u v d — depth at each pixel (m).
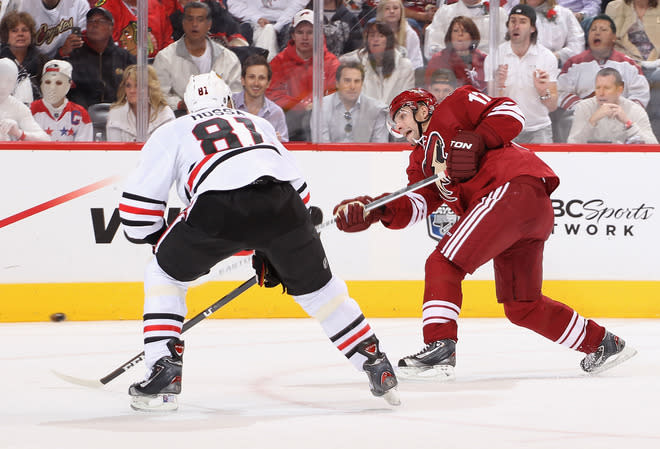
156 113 23.08
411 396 11.78
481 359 15.62
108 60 22.86
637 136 23.59
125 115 22.95
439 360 12.99
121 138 23.00
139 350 17.16
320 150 22.56
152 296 10.50
